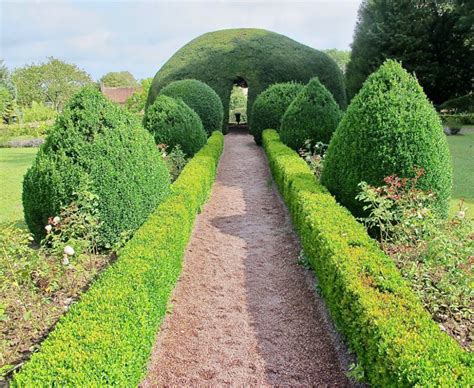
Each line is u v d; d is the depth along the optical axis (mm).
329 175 5691
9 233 3955
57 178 4797
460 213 4078
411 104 5086
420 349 2270
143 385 3100
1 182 10742
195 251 5672
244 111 30469
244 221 6926
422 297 3529
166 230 4332
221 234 6332
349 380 3107
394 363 2229
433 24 23562
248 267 5191
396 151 4934
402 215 4344
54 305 3740
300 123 9992
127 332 2617
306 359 3426
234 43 20031
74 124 5082
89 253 4703
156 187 5574
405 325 2543
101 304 2846
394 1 23531
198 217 7133
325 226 4219
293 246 5742
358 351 2859
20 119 33344
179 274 4766
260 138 14805
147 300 3082
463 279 3428
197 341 3686
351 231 4074
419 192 4363
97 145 4969
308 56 19984
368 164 5078
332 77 20094
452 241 3721
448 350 2266
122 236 4863
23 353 3102
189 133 10195
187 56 20172
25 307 3500
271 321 3994
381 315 2645
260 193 8703
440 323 3393
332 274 3498
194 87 14391
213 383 3156
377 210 4277
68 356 2293
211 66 19438
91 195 4555
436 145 4957
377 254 3588
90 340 2439
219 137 13055
